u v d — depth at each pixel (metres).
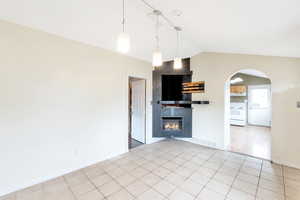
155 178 2.48
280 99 2.96
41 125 2.34
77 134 2.77
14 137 2.10
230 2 1.53
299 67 2.76
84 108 2.86
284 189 2.18
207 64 4.02
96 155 3.06
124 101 3.62
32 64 2.24
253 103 6.97
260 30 2.04
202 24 2.20
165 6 1.79
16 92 2.10
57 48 2.50
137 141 4.56
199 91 4.17
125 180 2.42
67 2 1.72
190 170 2.74
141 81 4.40
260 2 1.43
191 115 4.36
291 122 2.84
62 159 2.58
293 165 2.83
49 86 2.41
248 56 3.38
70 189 2.18
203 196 2.03
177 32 2.58
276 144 3.01
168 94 4.54
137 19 2.13
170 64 4.43
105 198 1.99
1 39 1.98
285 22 1.72
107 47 3.12
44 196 2.02
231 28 2.16
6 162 2.04
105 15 2.01
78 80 2.77
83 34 2.53
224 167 2.86
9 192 2.07
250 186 2.25
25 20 2.05
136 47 3.24
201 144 4.19
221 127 3.81
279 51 2.71
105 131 3.22
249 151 3.67
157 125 4.48
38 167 2.32
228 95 4.01
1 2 1.69
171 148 3.92
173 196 2.03
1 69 1.99
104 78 3.19
